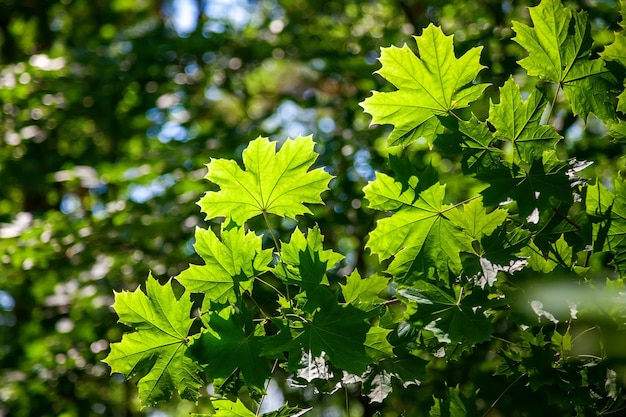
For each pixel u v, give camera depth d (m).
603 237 1.26
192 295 1.65
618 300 1.24
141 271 2.62
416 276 1.28
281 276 1.23
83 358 2.73
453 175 2.21
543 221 1.27
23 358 3.02
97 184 3.11
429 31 1.22
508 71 1.90
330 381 1.26
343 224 2.43
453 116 1.23
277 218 2.38
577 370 1.26
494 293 1.24
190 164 2.97
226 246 1.24
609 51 1.26
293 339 1.20
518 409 1.33
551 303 1.23
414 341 1.28
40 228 2.72
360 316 1.21
